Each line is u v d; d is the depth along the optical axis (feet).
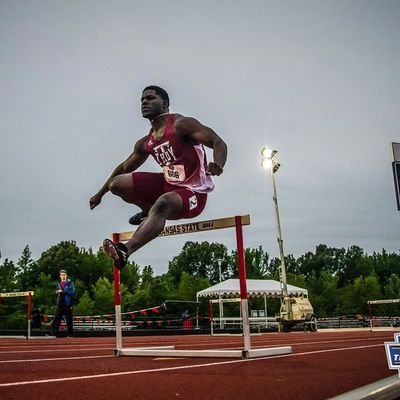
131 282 201.26
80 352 20.42
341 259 351.46
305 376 10.11
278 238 71.56
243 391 8.21
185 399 7.50
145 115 14.80
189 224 16.14
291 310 67.87
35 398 7.65
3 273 164.86
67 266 199.00
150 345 26.58
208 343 28.68
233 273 288.71
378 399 6.91
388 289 252.21
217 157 12.92
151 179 14.67
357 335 40.14
